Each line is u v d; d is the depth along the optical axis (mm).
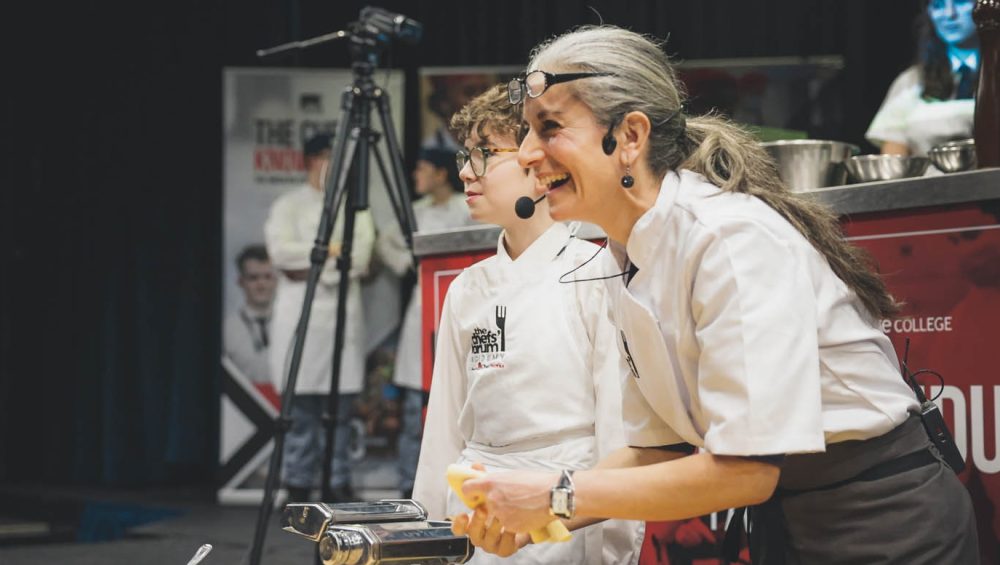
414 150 7801
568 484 1673
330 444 4328
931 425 1837
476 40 7848
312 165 6871
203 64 8375
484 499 1750
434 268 3248
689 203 1752
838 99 6594
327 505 1863
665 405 1879
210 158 8391
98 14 8727
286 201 6871
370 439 6840
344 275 4285
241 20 8234
